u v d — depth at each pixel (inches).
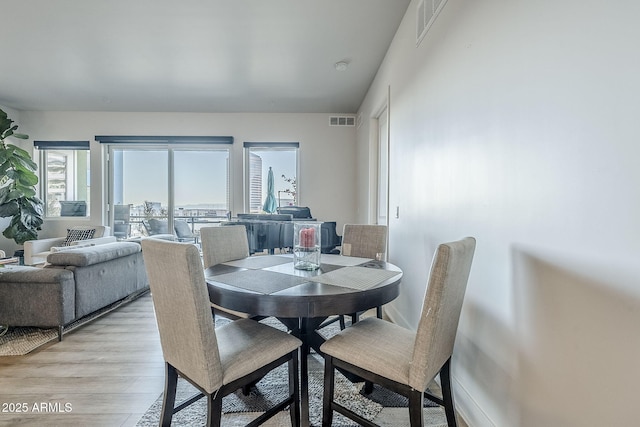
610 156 32.4
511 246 48.5
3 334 102.9
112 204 216.1
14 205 179.3
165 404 54.0
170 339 51.1
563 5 38.4
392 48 118.0
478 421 57.4
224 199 218.1
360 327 60.6
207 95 179.0
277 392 71.5
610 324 32.6
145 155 217.5
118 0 94.7
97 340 99.2
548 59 40.9
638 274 29.9
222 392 48.0
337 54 129.0
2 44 121.5
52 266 105.0
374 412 64.1
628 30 30.5
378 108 144.7
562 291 38.7
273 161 217.2
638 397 30.1
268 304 53.4
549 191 40.7
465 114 63.0
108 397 69.9
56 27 109.3
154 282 50.5
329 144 213.5
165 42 119.6
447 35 71.2
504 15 50.3
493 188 53.3
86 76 152.8
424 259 86.4
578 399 36.6
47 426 60.9
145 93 175.9
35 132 208.4
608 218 32.7
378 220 158.9
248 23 106.6
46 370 81.0
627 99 30.6
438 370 49.9
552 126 40.2
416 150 92.3
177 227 217.8
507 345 49.4
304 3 95.9
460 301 51.8
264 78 154.6
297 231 73.8
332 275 66.6
